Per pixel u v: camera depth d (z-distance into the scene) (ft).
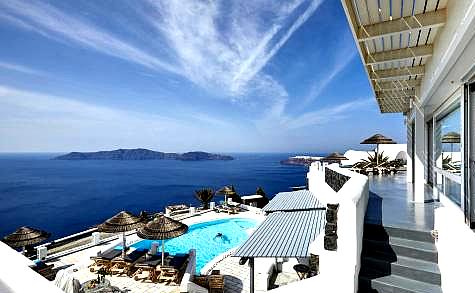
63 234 116.16
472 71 15.17
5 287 5.41
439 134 27.58
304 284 12.01
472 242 10.19
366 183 22.31
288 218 27.71
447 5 14.28
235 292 30.89
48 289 5.30
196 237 59.36
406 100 35.81
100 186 264.31
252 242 21.54
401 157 79.51
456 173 21.16
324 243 13.38
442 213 15.17
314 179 39.93
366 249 17.87
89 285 30.42
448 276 13.25
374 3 14.24
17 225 131.54
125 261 36.73
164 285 33.09
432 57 19.20
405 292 14.14
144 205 175.01
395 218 20.45
